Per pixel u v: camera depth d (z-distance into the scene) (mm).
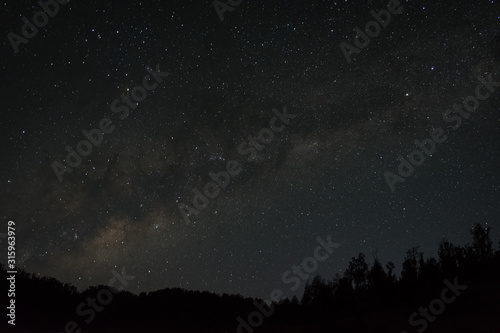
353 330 8992
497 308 8398
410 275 11406
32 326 10844
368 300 11289
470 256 11586
